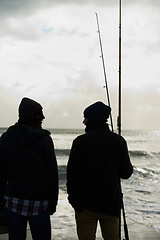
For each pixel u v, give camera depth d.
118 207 2.09
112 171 2.06
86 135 2.08
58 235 3.56
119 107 2.80
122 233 3.68
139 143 66.69
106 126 2.16
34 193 1.91
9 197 1.93
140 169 20.11
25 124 2.01
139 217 5.82
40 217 1.94
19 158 1.91
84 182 2.05
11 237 1.92
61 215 4.61
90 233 2.08
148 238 3.54
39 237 1.95
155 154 35.97
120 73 2.86
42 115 2.08
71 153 2.07
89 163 2.03
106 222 2.08
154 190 10.84
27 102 2.02
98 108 2.12
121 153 2.11
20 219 1.91
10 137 1.95
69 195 2.08
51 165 1.95
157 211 6.53
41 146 1.93
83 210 2.06
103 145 2.06
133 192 10.16
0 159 1.95
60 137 85.94
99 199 2.03
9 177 1.95
